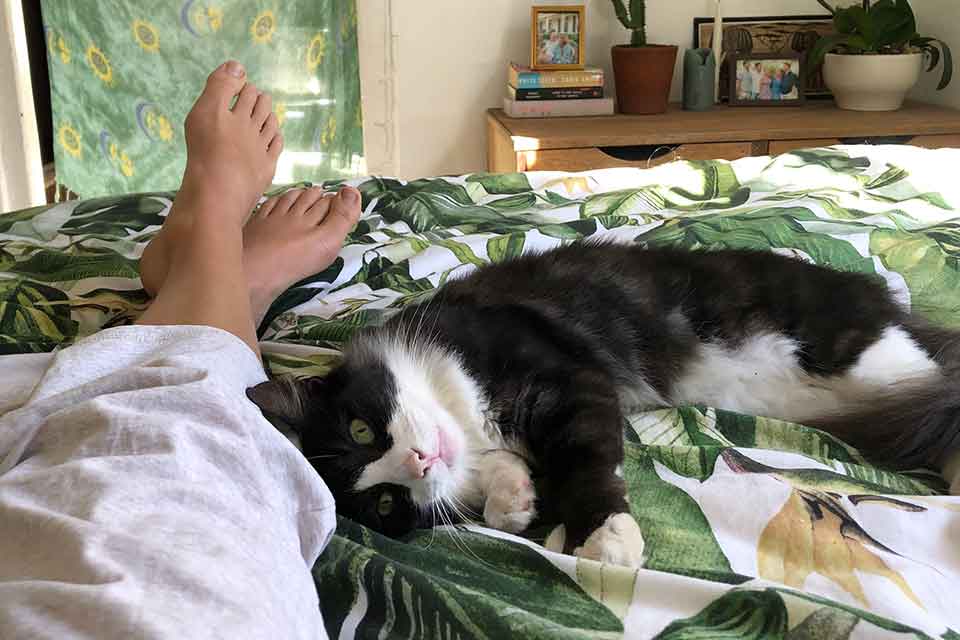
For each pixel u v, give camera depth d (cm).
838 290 123
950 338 119
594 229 152
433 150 317
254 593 57
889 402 104
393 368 108
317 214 146
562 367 110
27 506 60
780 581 76
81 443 68
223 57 299
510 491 96
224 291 107
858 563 77
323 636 64
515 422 107
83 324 123
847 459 100
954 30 288
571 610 73
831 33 303
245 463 70
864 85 279
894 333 119
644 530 85
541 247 145
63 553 56
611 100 287
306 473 76
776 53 296
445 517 100
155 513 61
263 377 95
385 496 99
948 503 85
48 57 285
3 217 166
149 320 101
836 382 119
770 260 128
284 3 296
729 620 70
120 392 75
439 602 71
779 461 94
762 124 268
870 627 67
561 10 286
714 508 86
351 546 80
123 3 287
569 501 93
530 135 262
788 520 83
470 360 110
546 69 288
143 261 127
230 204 135
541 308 120
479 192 176
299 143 311
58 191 308
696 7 304
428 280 139
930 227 146
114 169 301
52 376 80
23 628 49
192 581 54
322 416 101
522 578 79
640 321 123
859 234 142
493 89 311
